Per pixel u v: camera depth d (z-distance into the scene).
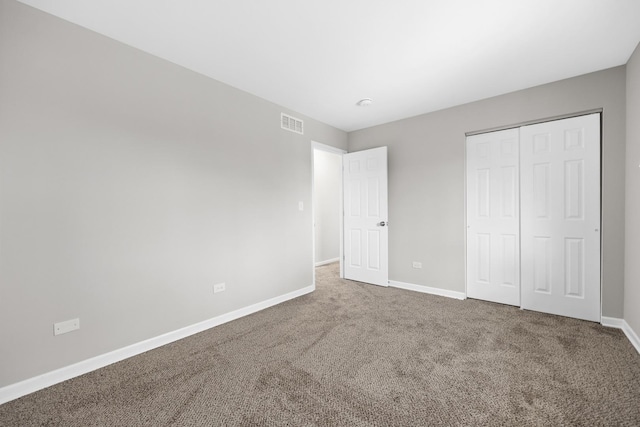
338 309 3.07
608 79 2.51
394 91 2.99
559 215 2.78
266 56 2.32
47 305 1.76
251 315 2.93
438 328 2.52
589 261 2.63
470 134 3.34
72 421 1.44
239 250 2.91
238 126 2.91
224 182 2.78
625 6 1.73
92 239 1.95
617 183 2.47
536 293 2.91
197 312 2.55
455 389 1.65
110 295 2.03
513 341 2.25
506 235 3.11
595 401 1.53
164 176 2.33
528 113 2.91
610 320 2.51
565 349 2.10
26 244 1.69
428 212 3.63
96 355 1.96
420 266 3.71
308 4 1.72
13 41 1.65
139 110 2.19
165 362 2.01
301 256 3.65
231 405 1.55
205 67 2.50
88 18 1.84
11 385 1.63
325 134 4.04
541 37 2.06
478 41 2.11
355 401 1.56
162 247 2.32
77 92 1.89
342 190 4.46
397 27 1.95
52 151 1.78
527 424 1.37
